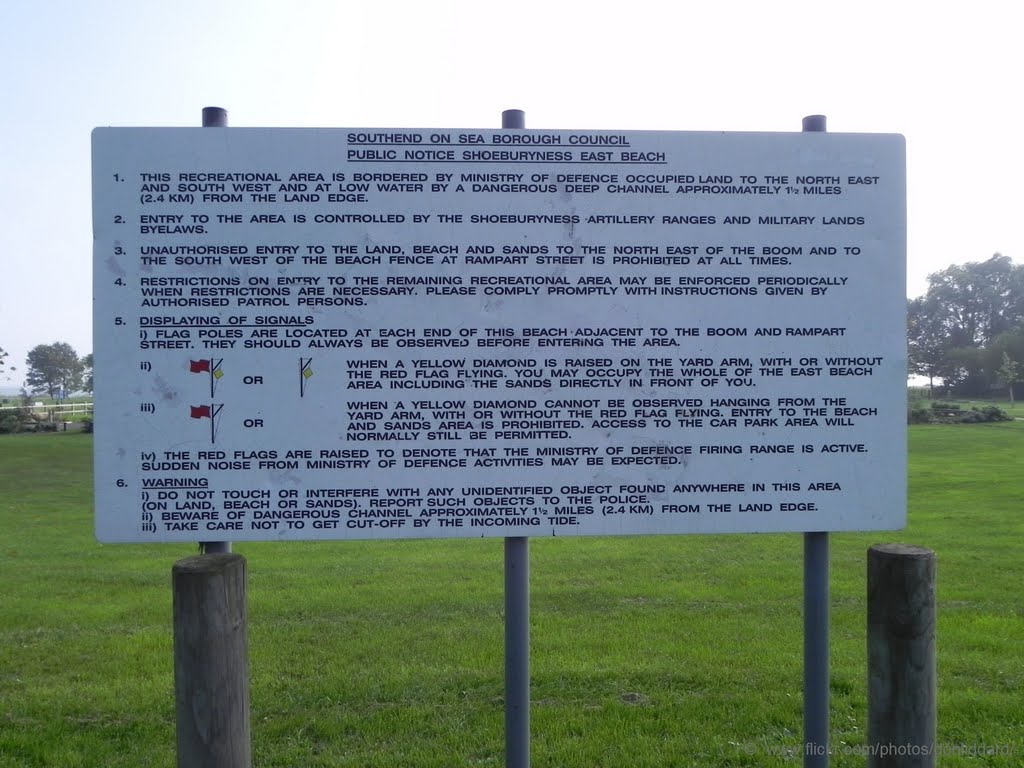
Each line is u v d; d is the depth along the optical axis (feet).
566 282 11.87
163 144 11.60
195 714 9.59
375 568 30.81
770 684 17.54
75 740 15.23
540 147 11.87
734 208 12.03
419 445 11.76
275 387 11.67
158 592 26.96
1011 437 98.12
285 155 11.69
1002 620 22.06
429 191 11.79
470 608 24.25
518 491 11.84
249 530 11.66
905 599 10.20
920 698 10.19
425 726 15.83
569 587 26.86
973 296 258.16
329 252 11.70
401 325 11.75
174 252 11.59
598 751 14.66
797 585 26.96
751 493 12.05
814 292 12.12
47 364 280.92
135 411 11.54
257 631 21.77
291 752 14.84
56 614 23.93
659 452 11.98
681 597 25.40
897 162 12.21
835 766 14.03
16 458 79.77
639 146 11.96
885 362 12.16
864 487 12.14
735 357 12.02
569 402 11.88
